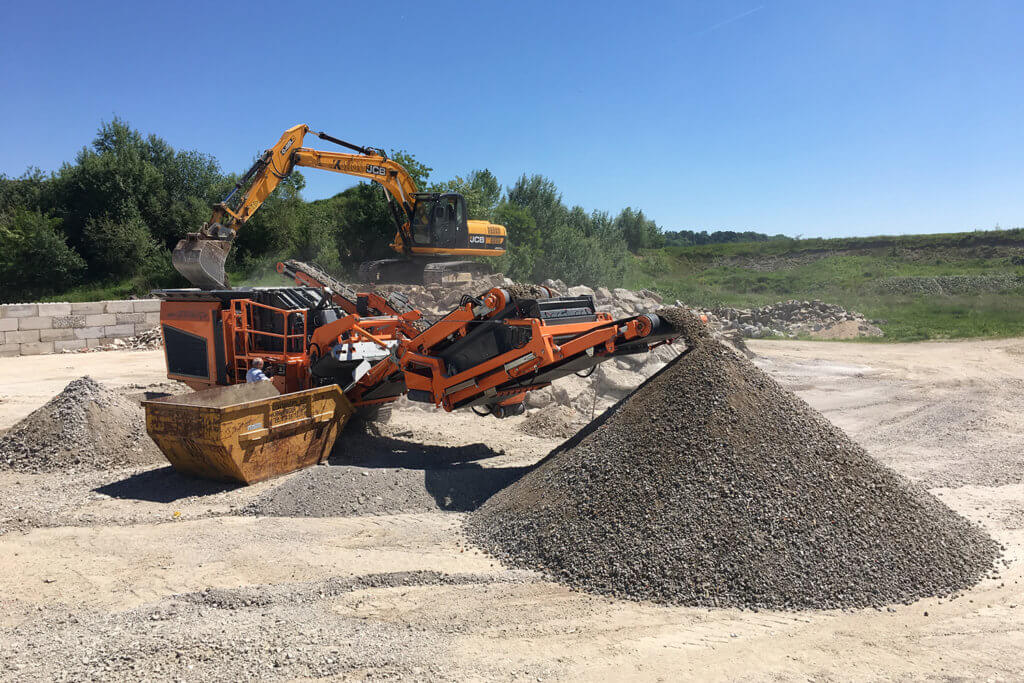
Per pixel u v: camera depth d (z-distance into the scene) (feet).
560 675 13.35
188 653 13.97
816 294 141.38
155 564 19.25
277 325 34.22
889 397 49.42
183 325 35.40
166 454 27.07
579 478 21.42
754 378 23.38
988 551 20.08
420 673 13.33
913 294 120.88
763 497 18.99
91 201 114.93
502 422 39.50
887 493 20.04
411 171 99.50
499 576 18.57
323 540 21.04
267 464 26.91
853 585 17.12
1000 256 160.35
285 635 14.89
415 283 72.79
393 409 40.27
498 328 28.17
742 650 14.47
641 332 24.71
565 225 143.54
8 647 14.43
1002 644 14.80
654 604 16.88
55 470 28.66
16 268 100.99
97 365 60.29
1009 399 48.06
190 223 115.96
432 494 24.99
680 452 20.76
